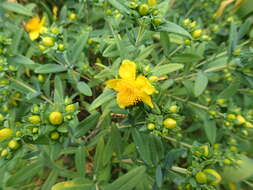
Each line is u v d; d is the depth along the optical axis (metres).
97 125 0.15
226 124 0.15
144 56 0.14
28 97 0.14
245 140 0.18
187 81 0.16
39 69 0.13
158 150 0.13
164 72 0.13
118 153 0.14
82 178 0.13
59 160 0.16
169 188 0.19
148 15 0.11
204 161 0.11
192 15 0.20
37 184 0.15
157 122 0.11
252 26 0.19
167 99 0.17
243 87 0.20
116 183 0.12
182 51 0.16
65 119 0.10
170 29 0.12
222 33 0.21
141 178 0.13
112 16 0.15
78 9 0.18
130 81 0.11
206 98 0.16
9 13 0.18
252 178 0.17
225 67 0.15
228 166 0.15
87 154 0.15
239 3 0.20
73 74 0.14
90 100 0.17
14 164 0.12
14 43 0.14
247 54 0.14
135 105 0.12
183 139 0.18
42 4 0.18
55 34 0.13
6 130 0.11
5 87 0.14
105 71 0.14
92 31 0.16
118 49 0.12
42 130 0.10
